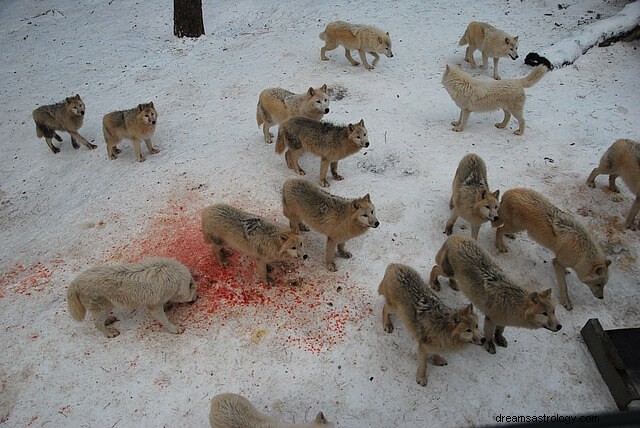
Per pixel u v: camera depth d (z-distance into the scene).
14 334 5.84
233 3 16.19
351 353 5.54
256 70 11.71
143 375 5.36
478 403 5.11
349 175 8.32
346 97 10.34
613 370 5.12
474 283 5.45
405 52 12.00
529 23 12.53
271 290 6.30
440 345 4.93
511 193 6.32
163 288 5.57
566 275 6.55
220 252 6.59
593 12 12.64
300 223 7.25
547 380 5.31
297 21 14.30
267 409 5.05
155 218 7.54
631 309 6.04
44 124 9.55
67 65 12.95
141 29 14.98
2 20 16.02
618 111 9.20
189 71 12.02
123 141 9.95
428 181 7.96
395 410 5.04
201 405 5.08
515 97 8.52
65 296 6.35
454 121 9.49
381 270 6.53
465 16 13.32
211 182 8.12
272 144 9.20
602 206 7.37
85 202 8.16
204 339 5.71
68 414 5.04
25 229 8.10
